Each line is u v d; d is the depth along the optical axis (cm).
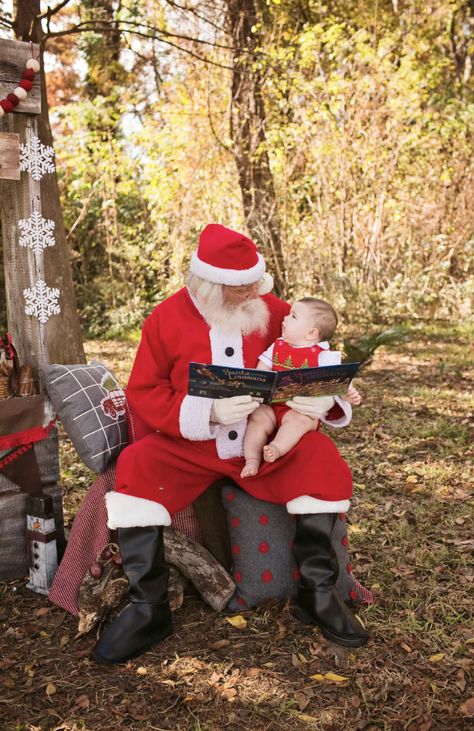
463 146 1212
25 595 321
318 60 1123
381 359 905
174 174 1144
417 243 1205
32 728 235
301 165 1149
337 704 245
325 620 278
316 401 286
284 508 301
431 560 348
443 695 249
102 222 1199
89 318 1157
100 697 250
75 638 284
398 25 1383
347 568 303
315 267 1113
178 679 259
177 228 1130
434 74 1375
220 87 1083
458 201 1215
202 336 293
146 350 300
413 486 451
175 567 307
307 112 1102
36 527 318
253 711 242
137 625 272
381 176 1162
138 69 1245
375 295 1141
